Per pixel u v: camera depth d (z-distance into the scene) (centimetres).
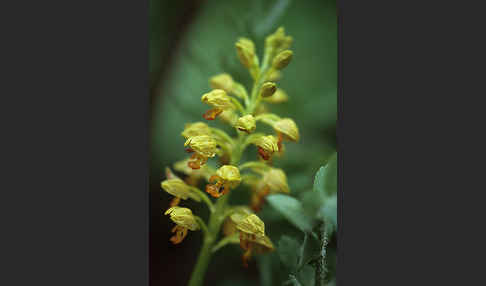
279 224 36
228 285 36
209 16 40
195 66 40
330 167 32
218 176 31
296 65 40
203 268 33
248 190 37
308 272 32
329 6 40
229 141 33
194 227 32
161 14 40
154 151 38
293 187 36
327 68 40
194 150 32
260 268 35
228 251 37
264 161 35
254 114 33
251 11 39
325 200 31
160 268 37
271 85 32
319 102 39
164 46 40
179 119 39
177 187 33
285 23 40
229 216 34
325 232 31
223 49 39
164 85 39
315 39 40
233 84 34
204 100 32
